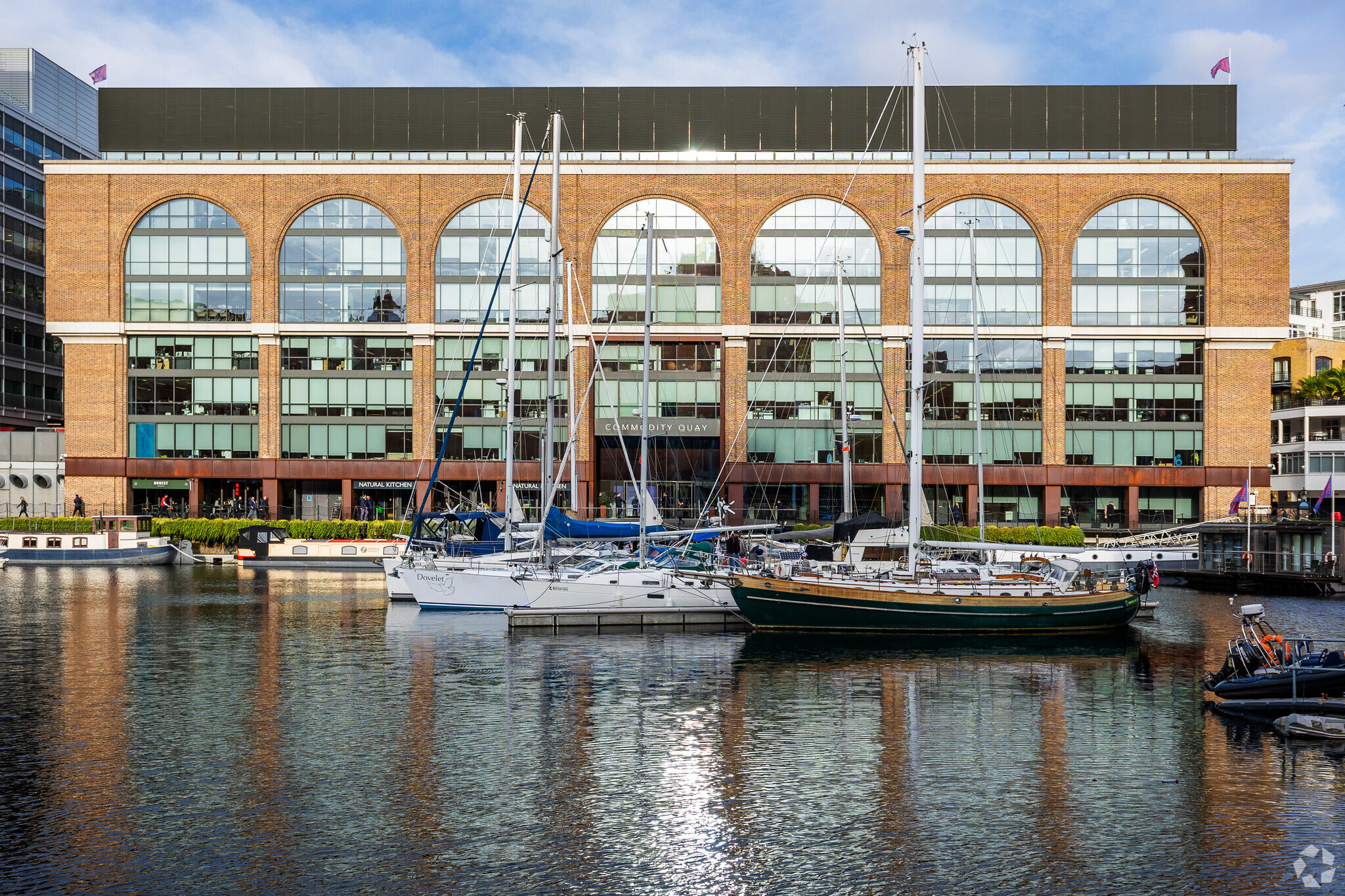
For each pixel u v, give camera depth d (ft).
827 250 258.57
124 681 96.58
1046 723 81.56
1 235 333.83
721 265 257.96
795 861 53.88
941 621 124.57
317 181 259.19
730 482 257.14
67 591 179.42
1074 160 255.50
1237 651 87.04
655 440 273.95
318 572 223.10
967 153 263.90
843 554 157.07
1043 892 50.47
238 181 259.39
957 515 261.24
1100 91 263.90
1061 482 255.09
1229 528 201.05
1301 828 58.13
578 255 257.96
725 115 264.93
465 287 260.21
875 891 50.55
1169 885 51.13
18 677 98.27
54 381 366.22
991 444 256.93
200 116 265.75
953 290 256.73
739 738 76.84
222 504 264.31
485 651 114.73
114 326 257.75
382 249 260.62
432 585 150.92
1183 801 62.59
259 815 60.03
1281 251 253.85
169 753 72.18
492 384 260.42
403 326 259.19
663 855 54.65
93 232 258.37
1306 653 86.69
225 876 51.88
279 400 261.03
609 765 69.77
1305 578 178.40
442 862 53.67
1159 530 247.29
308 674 100.37
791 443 258.78
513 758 71.26
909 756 72.02
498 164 259.39
